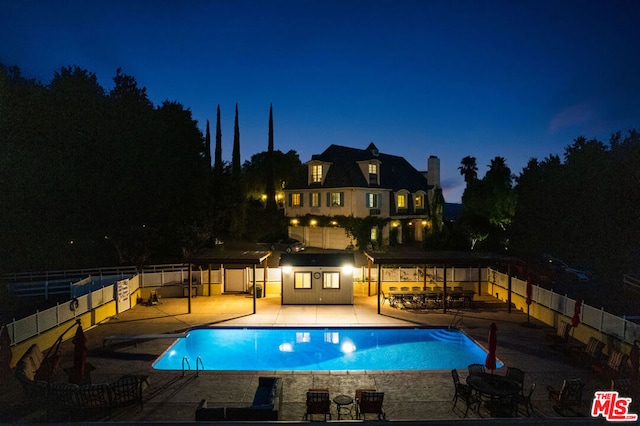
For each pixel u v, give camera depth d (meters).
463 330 20.38
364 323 21.48
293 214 53.31
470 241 47.53
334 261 26.31
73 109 28.92
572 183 36.44
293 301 25.59
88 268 31.55
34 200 27.31
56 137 28.12
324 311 24.00
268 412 9.88
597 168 34.78
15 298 24.17
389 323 21.53
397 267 30.56
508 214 47.53
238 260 23.42
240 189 53.59
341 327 20.81
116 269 32.03
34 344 14.59
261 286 28.30
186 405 12.31
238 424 7.95
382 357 17.81
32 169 25.98
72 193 28.67
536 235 39.62
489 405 11.97
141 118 33.38
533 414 11.72
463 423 7.82
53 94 28.53
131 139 31.83
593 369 14.58
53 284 26.30
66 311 18.44
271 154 65.75
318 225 50.16
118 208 31.52
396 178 53.69
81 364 12.45
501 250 47.22
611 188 33.16
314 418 11.60
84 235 31.86
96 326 20.78
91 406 11.34
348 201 47.69
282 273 25.55
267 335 20.58
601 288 29.69
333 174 50.06
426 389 13.59
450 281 28.88
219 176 51.84
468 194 50.50
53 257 31.48
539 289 22.38
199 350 18.58
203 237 37.88
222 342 19.66
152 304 25.28
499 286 27.25
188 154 39.66
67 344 17.88
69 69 31.00
